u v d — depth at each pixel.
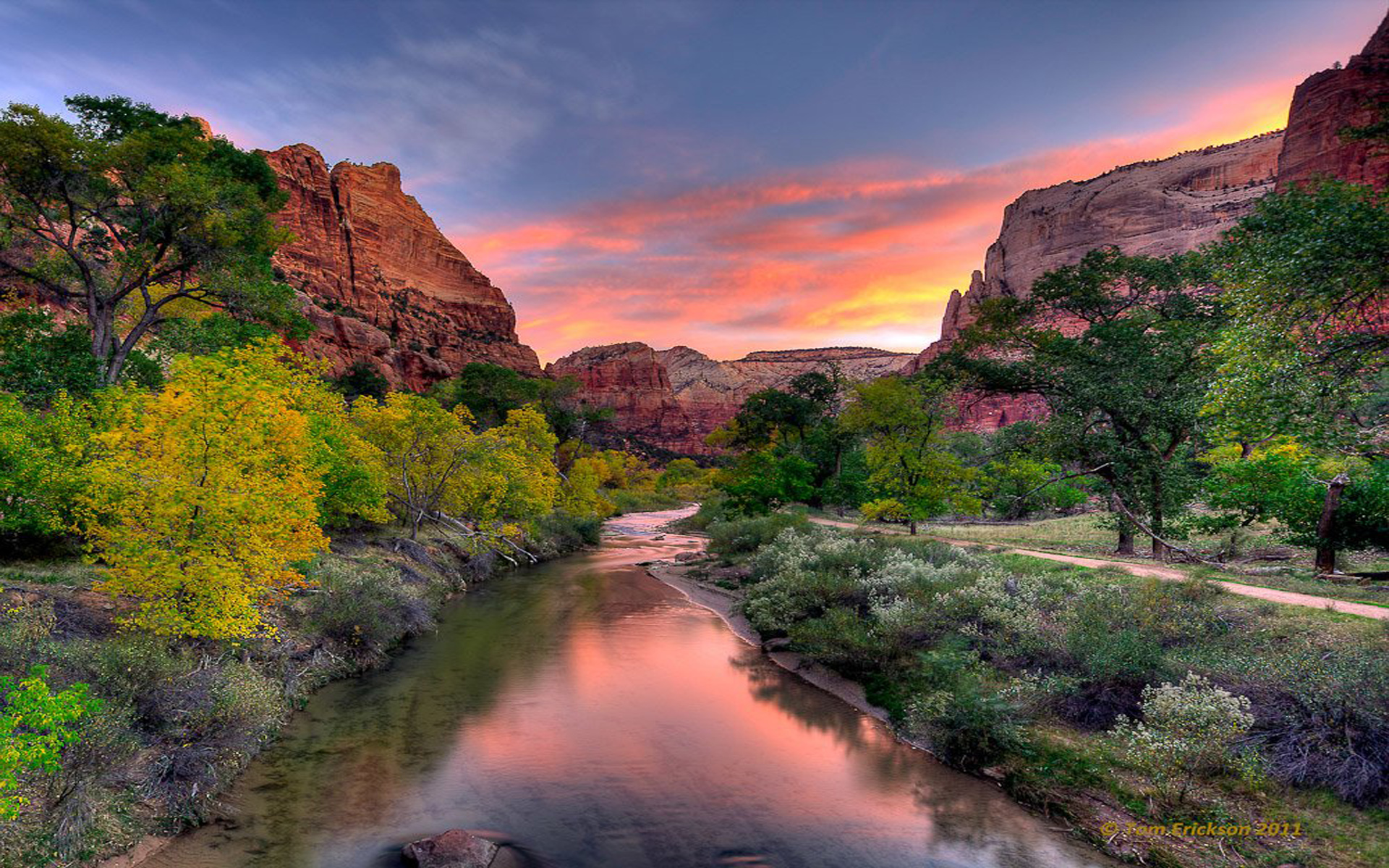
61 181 21.95
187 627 11.08
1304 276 10.45
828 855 8.73
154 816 8.45
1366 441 12.09
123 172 22.56
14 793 7.31
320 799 9.83
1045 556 22.39
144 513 11.45
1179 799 9.34
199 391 11.98
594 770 11.24
